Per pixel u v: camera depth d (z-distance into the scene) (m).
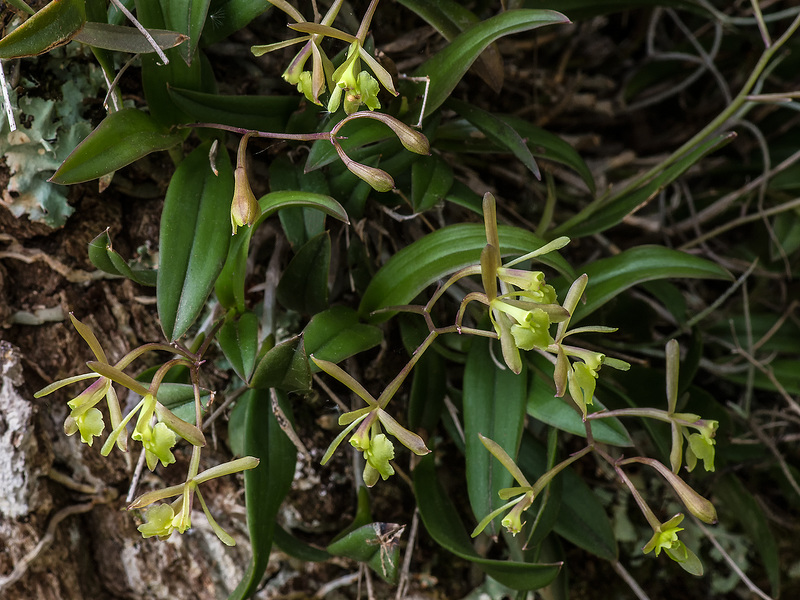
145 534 0.30
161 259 0.32
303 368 0.32
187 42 0.32
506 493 0.31
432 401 0.35
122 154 0.32
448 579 0.37
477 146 0.36
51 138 0.34
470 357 0.34
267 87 0.36
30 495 0.34
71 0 0.30
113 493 0.35
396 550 0.33
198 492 0.30
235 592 0.33
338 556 0.35
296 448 0.33
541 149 0.36
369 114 0.31
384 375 0.36
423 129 0.34
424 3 0.34
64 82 0.34
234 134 0.34
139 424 0.30
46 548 0.35
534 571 0.33
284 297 0.34
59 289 0.35
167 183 0.35
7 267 0.34
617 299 0.37
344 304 0.36
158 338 0.35
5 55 0.30
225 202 0.33
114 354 0.35
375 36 0.36
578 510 0.36
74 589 0.35
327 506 0.36
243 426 0.34
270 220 0.35
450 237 0.33
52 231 0.34
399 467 0.36
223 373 0.35
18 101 0.33
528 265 0.35
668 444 0.36
